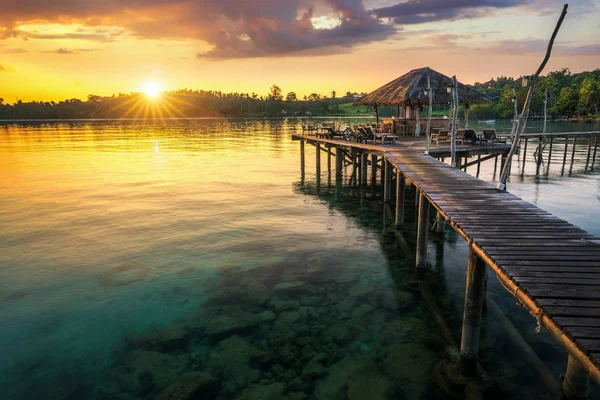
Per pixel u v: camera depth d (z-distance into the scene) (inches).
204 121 5467.5
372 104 937.5
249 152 1448.1
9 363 243.3
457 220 239.6
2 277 366.6
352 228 510.6
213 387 216.5
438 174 408.2
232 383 219.8
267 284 345.4
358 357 240.1
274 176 919.7
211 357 244.2
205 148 1600.6
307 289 334.3
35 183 832.3
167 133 2672.2
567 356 237.3
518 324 274.4
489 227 225.3
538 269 165.2
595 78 4020.7
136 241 462.9
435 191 326.3
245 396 209.3
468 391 208.1
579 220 523.8
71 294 332.5
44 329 280.7
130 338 267.6
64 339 268.4
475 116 3919.8
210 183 828.6
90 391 216.8
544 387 209.9
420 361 235.0
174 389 215.9
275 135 2426.2
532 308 139.9
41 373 233.6
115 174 944.3
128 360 243.4
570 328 119.6
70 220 552.1
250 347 253.3
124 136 2364.7
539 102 3543.3
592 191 714.8
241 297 322.0
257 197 696.4
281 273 368.5
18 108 7381.9
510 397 203.2
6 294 333.4
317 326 276.2
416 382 216.7
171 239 468.8
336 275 362.6
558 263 171.5
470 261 214.2
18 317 297.0
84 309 307.6
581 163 1080.8
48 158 1262.3
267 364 235.8
